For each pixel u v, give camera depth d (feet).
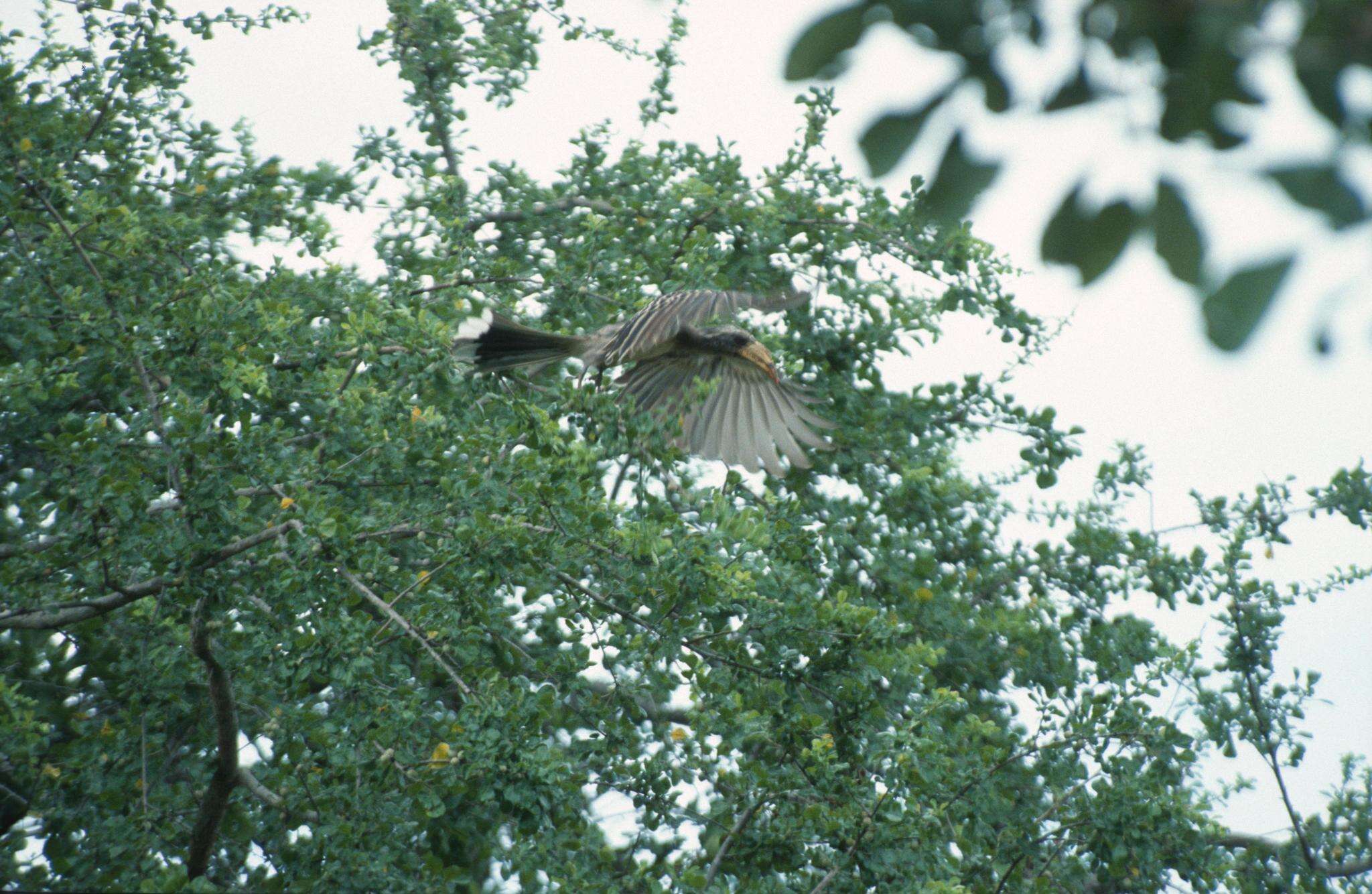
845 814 35.42
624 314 40.86
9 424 40.86
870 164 11.12
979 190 10.94
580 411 35.27
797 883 38.04
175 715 37.96
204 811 34.19
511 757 31.81
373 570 34.94
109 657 39.45
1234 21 10.23
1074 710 40.75
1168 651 41.52
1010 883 39.86
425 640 33.47
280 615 32.99
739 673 37.55
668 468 34.96
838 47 11.19
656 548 34.42
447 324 36.09
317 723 33.81
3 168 39.37
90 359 38.06
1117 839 38.91
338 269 42.60
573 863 35.06
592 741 37.73
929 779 35.17
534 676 38.55
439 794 33.45
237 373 33.83
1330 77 9.92
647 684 38.11
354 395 35.81
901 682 40.24
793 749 36.88
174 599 33.24
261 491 35.78
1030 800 43.39
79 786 35.81
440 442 36.06
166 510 35.22
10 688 34.99
